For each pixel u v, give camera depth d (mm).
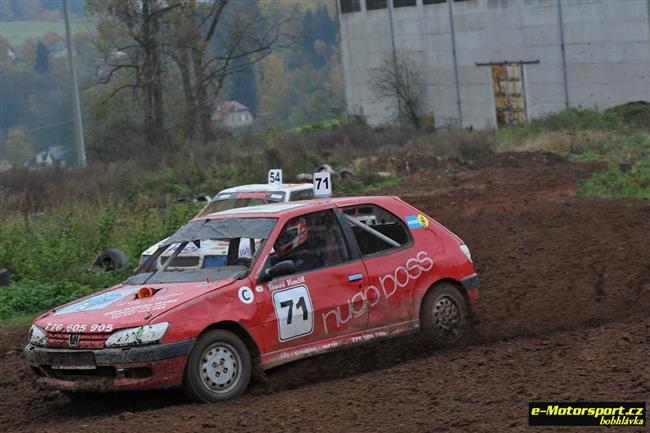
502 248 29422
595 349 16219
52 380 14953
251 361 15398
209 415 13734
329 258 16656
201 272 16016
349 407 13797
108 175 61656
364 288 16828
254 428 12922
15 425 14844
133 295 15508
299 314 15859
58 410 15594
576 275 24109
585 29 80000
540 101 85562
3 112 195625
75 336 14695
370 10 107625
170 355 14250
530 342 17609
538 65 85062
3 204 46812
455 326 18109
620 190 42250
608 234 29828
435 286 17969
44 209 42969
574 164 56844
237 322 15023
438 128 99250
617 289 22047
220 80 99750
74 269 28719
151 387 14227
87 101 99812
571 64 81875
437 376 15375
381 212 17812
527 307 20969
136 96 94312
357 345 16688
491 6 89500
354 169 59156
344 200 17406
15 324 23703
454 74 96125
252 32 101250
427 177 55281
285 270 15523
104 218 33062
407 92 101750
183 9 94625
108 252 28891
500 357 16438
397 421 12859
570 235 30406
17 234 32781
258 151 71250
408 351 17562
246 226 16578
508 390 14047
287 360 15703
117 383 14320
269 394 15234
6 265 29797
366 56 109938
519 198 43031
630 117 73688
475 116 94375
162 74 94188
